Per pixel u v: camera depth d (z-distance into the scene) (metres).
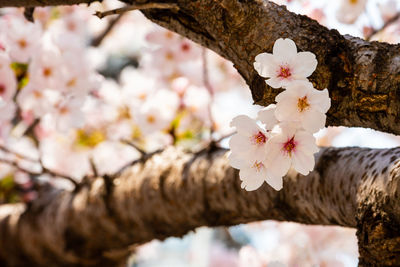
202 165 1.19
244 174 0.89
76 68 1.41
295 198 1.06
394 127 0.92
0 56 1.29
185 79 1.70
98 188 1.39
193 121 1.67
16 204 1.74
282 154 0.88
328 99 0.86
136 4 0.96
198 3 0.94
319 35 0.93
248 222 1.17
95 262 1.52
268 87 0.91
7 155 1.77
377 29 1.39
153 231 1.31
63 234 1.48
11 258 1.65
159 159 1.27
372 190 0.94
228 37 0.94
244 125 0.88
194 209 1.20
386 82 0.91
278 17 0.94
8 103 1.31
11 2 0.98
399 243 0.91
